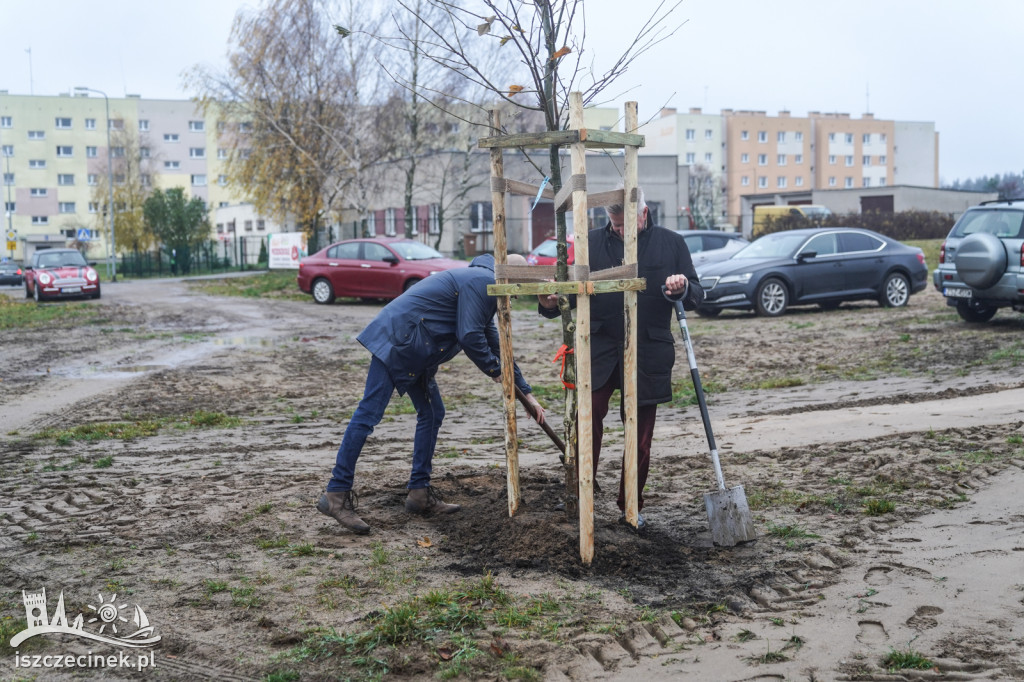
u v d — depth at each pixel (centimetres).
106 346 1479
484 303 476
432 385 507
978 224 1287
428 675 308
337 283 2208
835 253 1706
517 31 434
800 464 596
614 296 452
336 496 471
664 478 580
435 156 3325
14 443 764
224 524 487
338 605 368
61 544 455
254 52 3106
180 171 8612
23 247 7756
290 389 1055
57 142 8188
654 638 338
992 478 536
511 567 415
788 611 358
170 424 848
